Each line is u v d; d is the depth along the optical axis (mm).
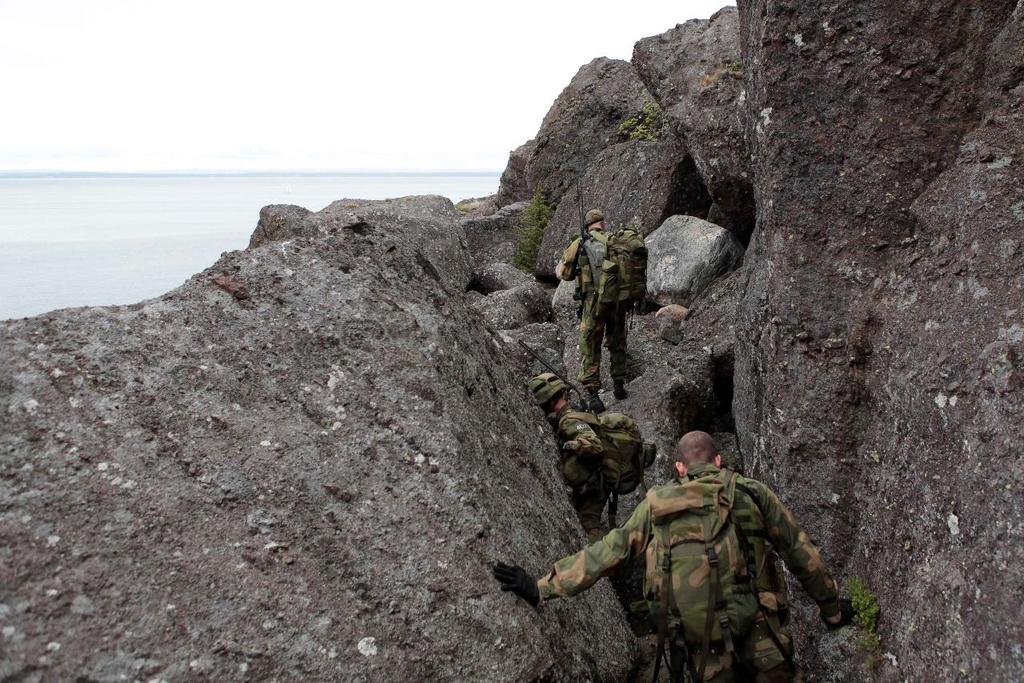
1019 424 2896
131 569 2328
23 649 2076
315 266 3449
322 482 2818
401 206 13562
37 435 2488
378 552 2740
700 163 9266
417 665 2564
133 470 2543
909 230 3988
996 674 2742
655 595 2984
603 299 6719
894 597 3514
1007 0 3842
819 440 4090
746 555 2994
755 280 5535
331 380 3146
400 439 3115
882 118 4031
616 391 7062
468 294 9820
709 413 7430
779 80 4207
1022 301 3107
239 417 2863
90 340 2791
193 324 3025
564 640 3262
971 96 3900
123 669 2127
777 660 2896
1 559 2203
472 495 3133
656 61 10070
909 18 3947
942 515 3229
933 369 3412
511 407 4188
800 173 4215
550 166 14367
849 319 4059
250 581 2453
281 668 2328
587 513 4625
